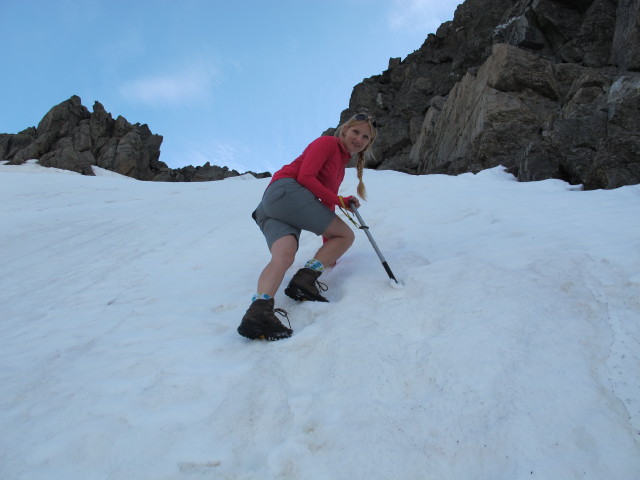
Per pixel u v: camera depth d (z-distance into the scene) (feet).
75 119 120.47
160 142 129.70
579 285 10.61
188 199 37.09
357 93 87.97
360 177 13.56
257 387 8.86
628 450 6.70
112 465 7.30
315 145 12.16
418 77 80.43
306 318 11.35
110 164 115.34
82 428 8.07
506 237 14.89
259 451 7.56
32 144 113.70
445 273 12.19
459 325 9.86
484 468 6.86
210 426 8.02
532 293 10.57
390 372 8.83
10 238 26.27
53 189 45.06
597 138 28.53
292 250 11.53
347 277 13.04
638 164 23.98
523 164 30.60
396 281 12.00
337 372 9.02
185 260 19.27
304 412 8.20
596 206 17.49
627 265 11.03
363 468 6.97
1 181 47.88
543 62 43.47
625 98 28.99
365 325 10.39
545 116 41.75
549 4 51.34
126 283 16.78
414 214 20.63
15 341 12.25
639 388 7.64
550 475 6.48
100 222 29.30
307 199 11.89
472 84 48.11
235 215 28.73
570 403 7.54
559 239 13.62
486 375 8.39
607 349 8.54
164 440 7.73
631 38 41.06
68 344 11.56
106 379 9.58
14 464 7.41
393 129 71.77
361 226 12.14
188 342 10.84
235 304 13.17
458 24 80.28
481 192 24.26
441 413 7.77
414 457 7.08
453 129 49.83
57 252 22.67
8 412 8.81
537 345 8.87
